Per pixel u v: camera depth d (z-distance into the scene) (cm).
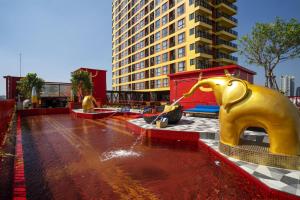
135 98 4125
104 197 371
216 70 1348
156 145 750
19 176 433
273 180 373
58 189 404
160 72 3991
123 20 5691
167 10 3806
